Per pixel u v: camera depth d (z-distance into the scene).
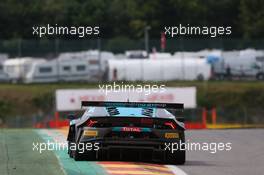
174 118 50.75
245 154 62.22
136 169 47.16
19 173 42.94
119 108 51.50
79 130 50.91
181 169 49.59
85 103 51.66
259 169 51.00
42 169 44.88
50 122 156.12
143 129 49.97
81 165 48.69
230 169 50.78
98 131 50.00
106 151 50.88
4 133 81.06
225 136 83.25
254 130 97.75
